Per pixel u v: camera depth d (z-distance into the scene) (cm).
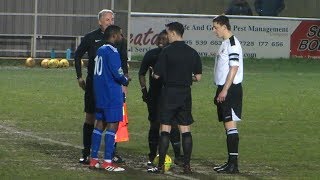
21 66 8906
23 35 9088
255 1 10744
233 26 9756
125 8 9119
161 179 3036
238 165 3372
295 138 4172
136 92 6244
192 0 10788
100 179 3008
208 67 8869
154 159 3272
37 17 9106
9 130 4272
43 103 5466
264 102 5734
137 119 4812
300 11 11012
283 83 7225
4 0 9044
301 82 7362
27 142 3881
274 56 9875
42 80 7169
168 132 3161
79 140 3991
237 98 3197
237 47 3186
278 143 3991
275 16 10656
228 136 3192
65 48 9181
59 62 8775
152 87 3303
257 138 4150
